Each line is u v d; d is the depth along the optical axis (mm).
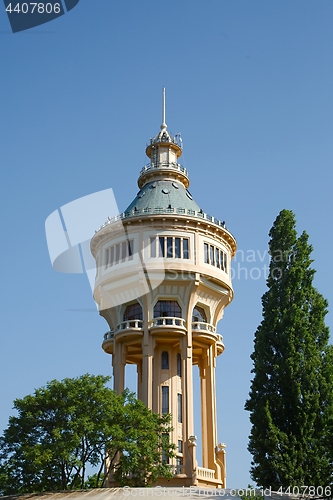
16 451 50562
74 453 50344
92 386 52781
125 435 51906
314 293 56875
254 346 56375
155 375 67750
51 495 48938
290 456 49625
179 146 80562
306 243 58781
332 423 48781
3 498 49125
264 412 51375
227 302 72188
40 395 52344
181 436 65750
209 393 67938
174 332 66188
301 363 52812
